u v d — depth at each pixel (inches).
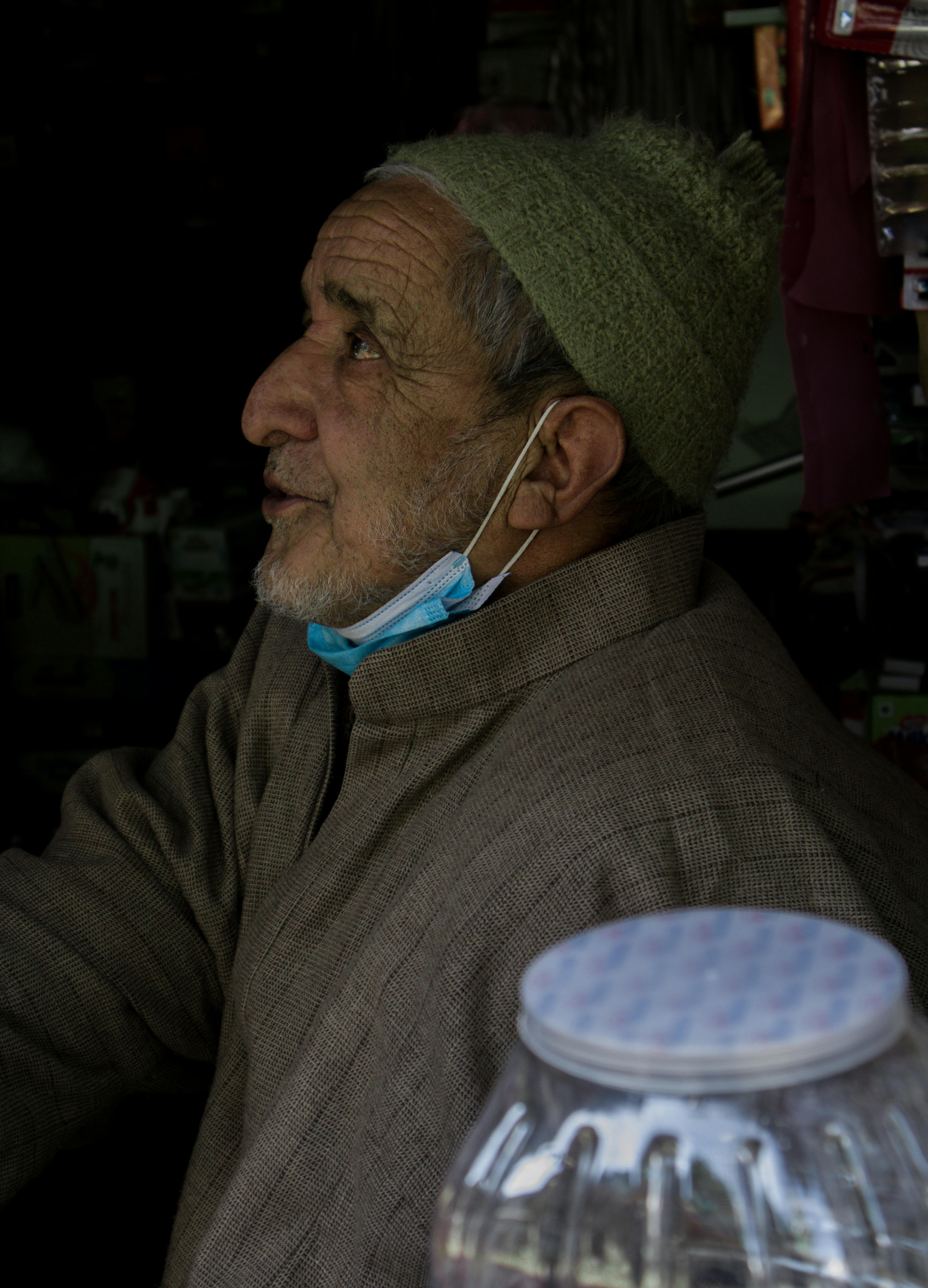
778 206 46.1
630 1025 14.1
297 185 108.0
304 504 44.8
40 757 103.0
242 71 106.7
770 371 91.1
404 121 104.5
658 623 42.0
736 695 39.1
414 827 40.8
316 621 45.6
